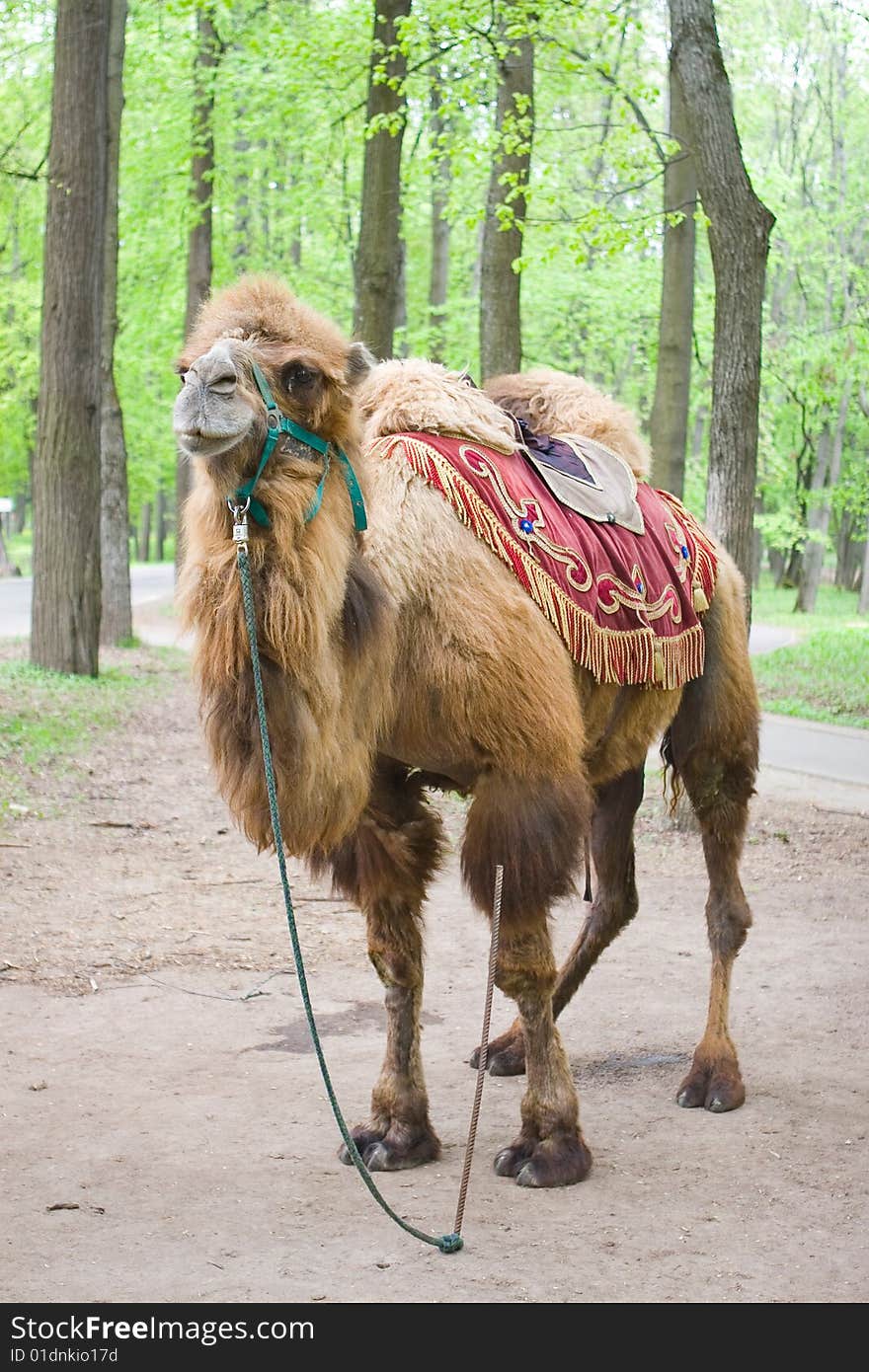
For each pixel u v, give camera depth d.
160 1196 4.36
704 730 5.79
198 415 3.59
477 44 15.47
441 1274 3.87
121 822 10.06
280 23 19.19
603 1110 5.32
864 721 18.03
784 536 42.00
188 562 3.98
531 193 13.72
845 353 33.50
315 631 3.84
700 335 30.05
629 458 5.75
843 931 7.99
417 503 4.46
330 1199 4.39
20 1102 5.16
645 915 8.28
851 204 36.34
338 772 4.01
